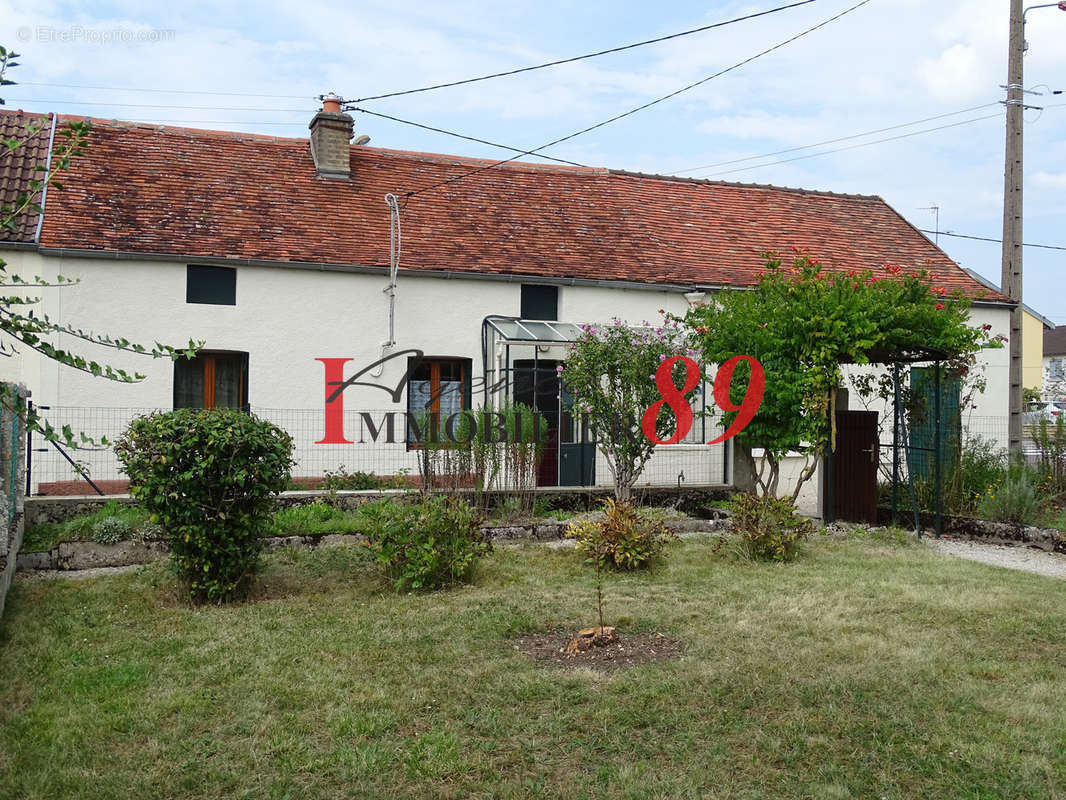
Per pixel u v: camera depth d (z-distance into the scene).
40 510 10.76
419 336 14.66
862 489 12.68
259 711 5.43
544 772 4.66
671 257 17.08
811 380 11.72
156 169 15.12
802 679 5.94
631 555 9.46
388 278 14.44
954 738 5.04
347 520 11.33
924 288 12.46
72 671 6.15
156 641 6.89
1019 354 15.24
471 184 17.81
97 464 12.40
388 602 8.16
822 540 11.44
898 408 12.59
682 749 4.91
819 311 11.77
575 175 19.41
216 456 7.86
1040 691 5.76
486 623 7.37
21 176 13.73
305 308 13.98
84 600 8.17
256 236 14.16
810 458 16.19
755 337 12.27
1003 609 7.81
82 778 4.55
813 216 20.67
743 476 14.83
